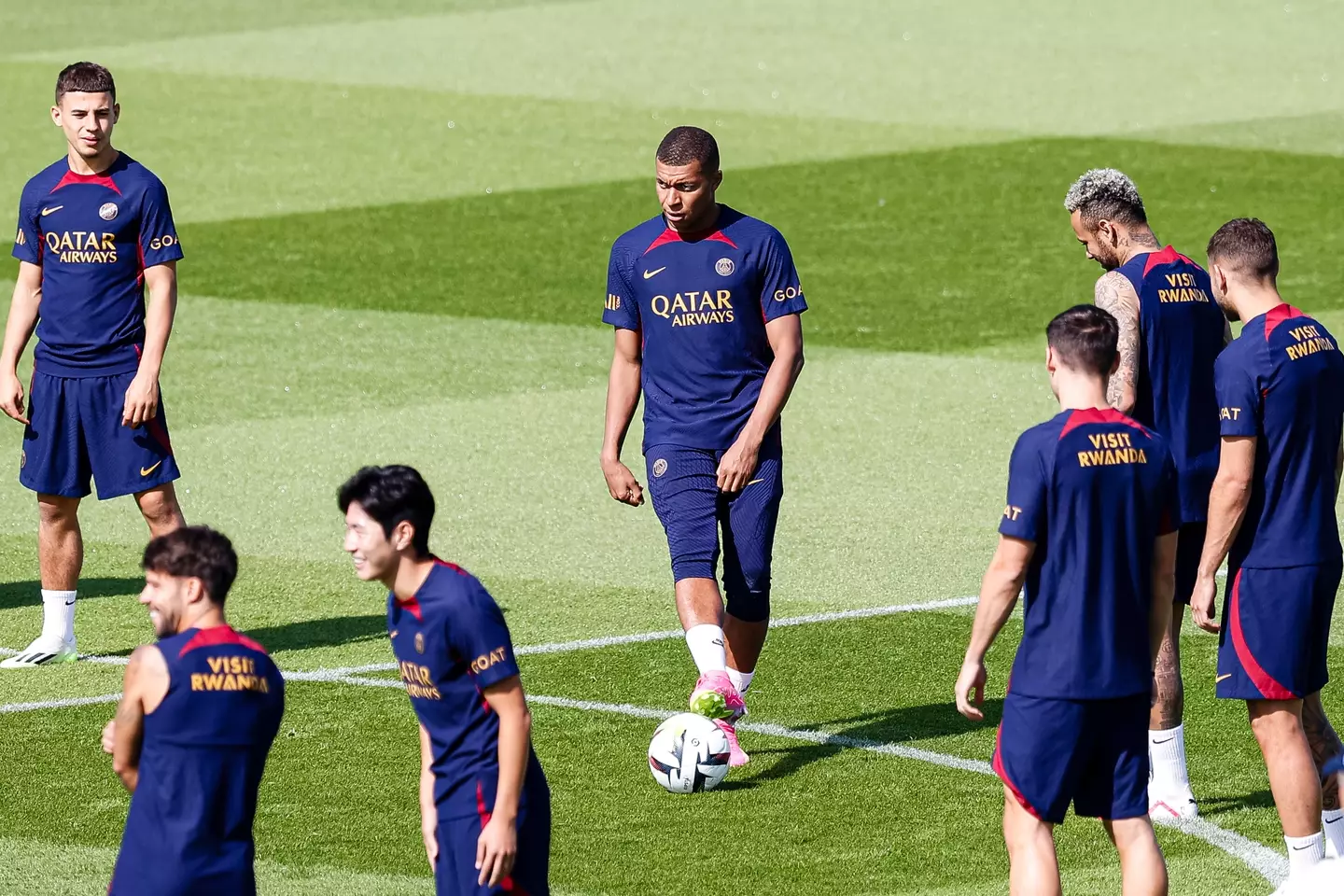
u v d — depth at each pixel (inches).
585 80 3909.9
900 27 4490.7
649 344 1095.6
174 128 3479.3
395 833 973.8
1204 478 977.5
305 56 4156.0
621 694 1186.6
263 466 1742.1
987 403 1940.2
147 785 699.4
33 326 1261.1
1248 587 869.2
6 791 1031.6
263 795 1025.5
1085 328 792.3
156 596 714.8
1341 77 3848.4
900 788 1034.7
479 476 1712.6
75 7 4717.0
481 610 713.6
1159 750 991.0
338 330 2250.2
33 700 1178.6
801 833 973.8
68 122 1225.4
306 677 1220.5
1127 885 788.6
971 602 1368.1
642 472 1736.0
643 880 917.2
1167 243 2642.7
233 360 2122.3
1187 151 3228.3
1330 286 2390.5
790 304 1074.1
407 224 2800.2
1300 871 870.4
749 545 1082.1
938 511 1594.5
